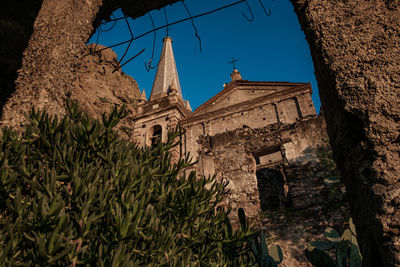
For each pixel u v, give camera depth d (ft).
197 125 54.44
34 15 19.35
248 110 51.19
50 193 9.23
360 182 6.44
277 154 62.64
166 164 15.40
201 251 13.23
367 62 6.84
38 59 16.90
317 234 31.91
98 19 22.82
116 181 11.58
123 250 8.64
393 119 6.13
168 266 10.52
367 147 6.32
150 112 63.36
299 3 8.95
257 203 38.65
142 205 10.37
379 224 5.54
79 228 8.76
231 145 46.55
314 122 42.37
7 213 9.54
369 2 7.59
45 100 14.61
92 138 12.53
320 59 7.70
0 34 18.11
